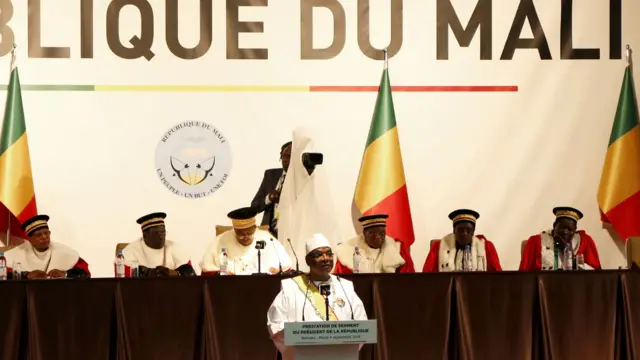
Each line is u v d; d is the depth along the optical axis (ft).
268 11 52.13
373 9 52.49
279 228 49.62
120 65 51.31
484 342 38.96
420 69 52.39
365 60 52.26
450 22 52.49
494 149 52.21
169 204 51.31
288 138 51.80
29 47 51.03
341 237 51.55
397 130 51.31
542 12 52.65
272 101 51.90
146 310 37.93
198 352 38.11
